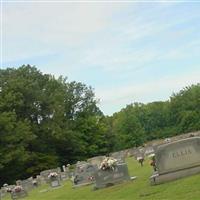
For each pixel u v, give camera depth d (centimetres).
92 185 2906
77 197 2377
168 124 14900
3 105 8981
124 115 14200
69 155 9962
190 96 14075
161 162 2066
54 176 3900
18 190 3694
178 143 2075
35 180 5097
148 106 15875
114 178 2461
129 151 7219
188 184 1823
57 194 2955
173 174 2050
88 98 11375
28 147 9119
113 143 11194
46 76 10531
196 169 2047
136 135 13362
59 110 9700
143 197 1819
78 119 10756
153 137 15225
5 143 8094
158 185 2005
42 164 8825
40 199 2858
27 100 9444
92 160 6291
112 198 1998
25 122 8719
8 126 8100
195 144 2066
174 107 14538
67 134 9662
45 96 9688
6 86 9350
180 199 1605
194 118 13775
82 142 10362
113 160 2497
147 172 2748
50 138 9456
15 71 10081
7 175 8231
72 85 11306
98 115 11544
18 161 8088
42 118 9644
